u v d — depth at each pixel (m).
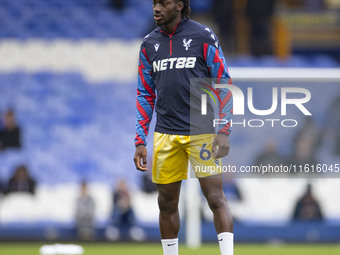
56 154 48.28
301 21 55.62
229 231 14.30
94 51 53.06
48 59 52.44
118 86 51.62
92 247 35.22
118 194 42.81
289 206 42.84
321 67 53.25
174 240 15.37
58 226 44.50
